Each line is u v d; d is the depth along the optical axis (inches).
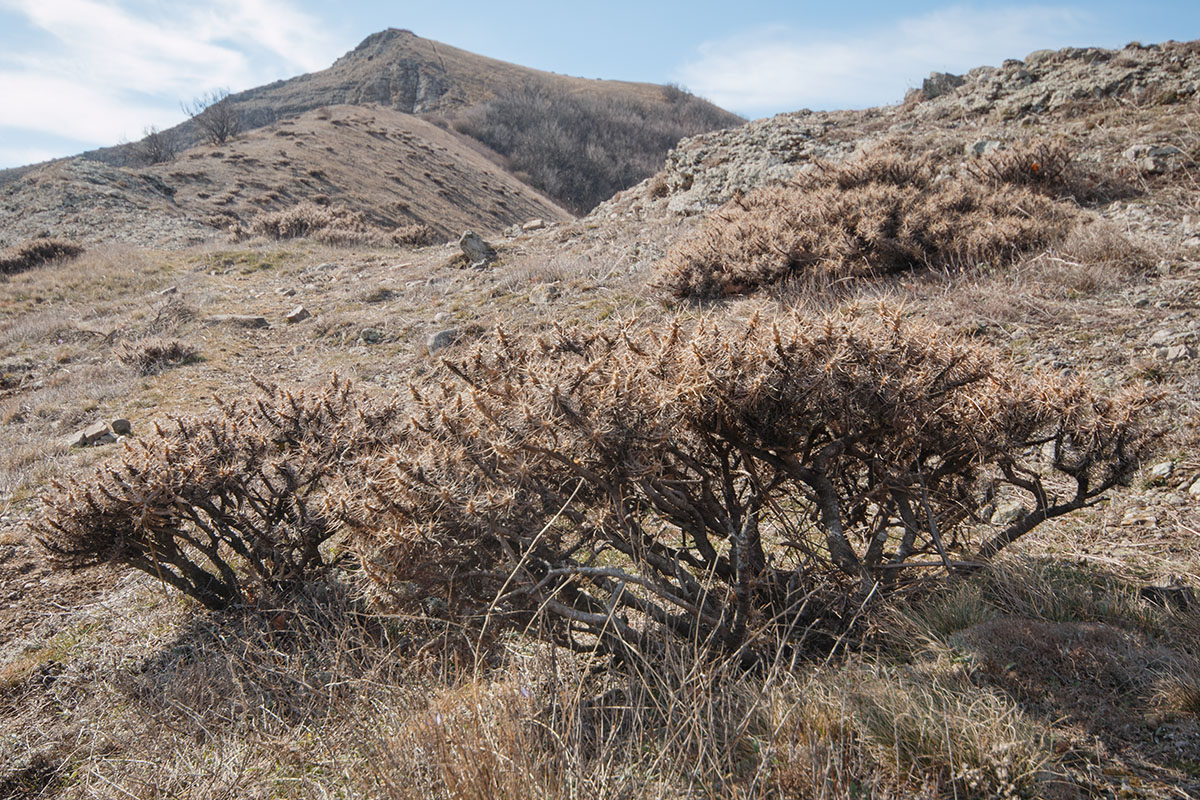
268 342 402.6
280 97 4045.3
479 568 103.1
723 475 117.0
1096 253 254.1
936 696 85.4
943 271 272.4
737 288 305.4
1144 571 116.7
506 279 410.6
